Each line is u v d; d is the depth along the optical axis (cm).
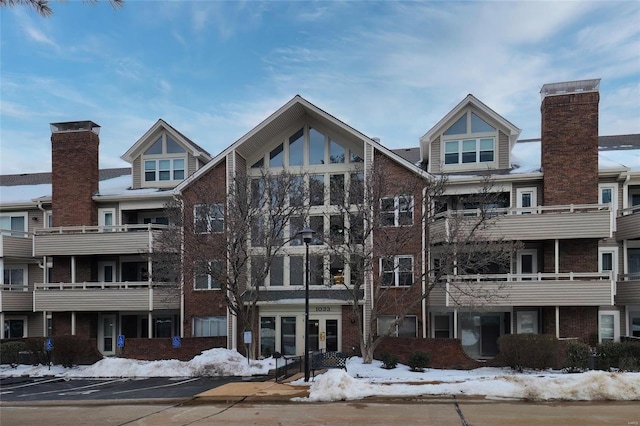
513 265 2205
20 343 2234
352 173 2164
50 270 2664
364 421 992
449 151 2372
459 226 1914
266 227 2109
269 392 1327
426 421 980
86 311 2464
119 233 2416
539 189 2183
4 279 2697
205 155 2684
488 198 2025
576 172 2092
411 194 1989
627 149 2544
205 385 1611
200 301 2338
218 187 2317
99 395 1465
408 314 2161
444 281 2052
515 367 1767
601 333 2147
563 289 1975
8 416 1191
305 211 2142
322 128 2406
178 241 2041
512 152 2616
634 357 1647
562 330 2052
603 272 1975
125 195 2512
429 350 1895
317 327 2250
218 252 1983
